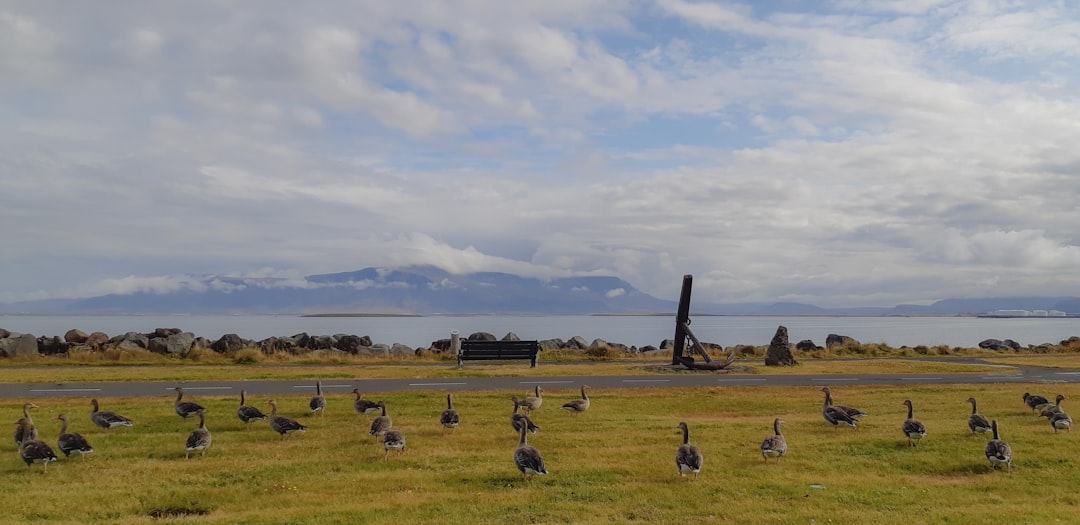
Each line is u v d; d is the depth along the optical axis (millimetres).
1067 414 26172
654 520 14406
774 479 17641
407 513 14656
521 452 17422
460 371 43281
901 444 21766
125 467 18484
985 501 16125
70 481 17172
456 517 14414
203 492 16078
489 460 19516
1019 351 67688
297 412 27406
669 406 29922
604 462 19234
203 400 29969
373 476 17625
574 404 27328
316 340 60125
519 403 26984
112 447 20922
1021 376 43469
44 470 18188
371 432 21344
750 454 20469
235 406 28500
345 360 51375
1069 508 15570
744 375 42844
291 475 17812
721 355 59031
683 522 14250
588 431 23844
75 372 40719
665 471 18281
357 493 16234
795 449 21062
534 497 15891
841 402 31219
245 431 23703
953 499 16125
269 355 52500
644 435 23109
